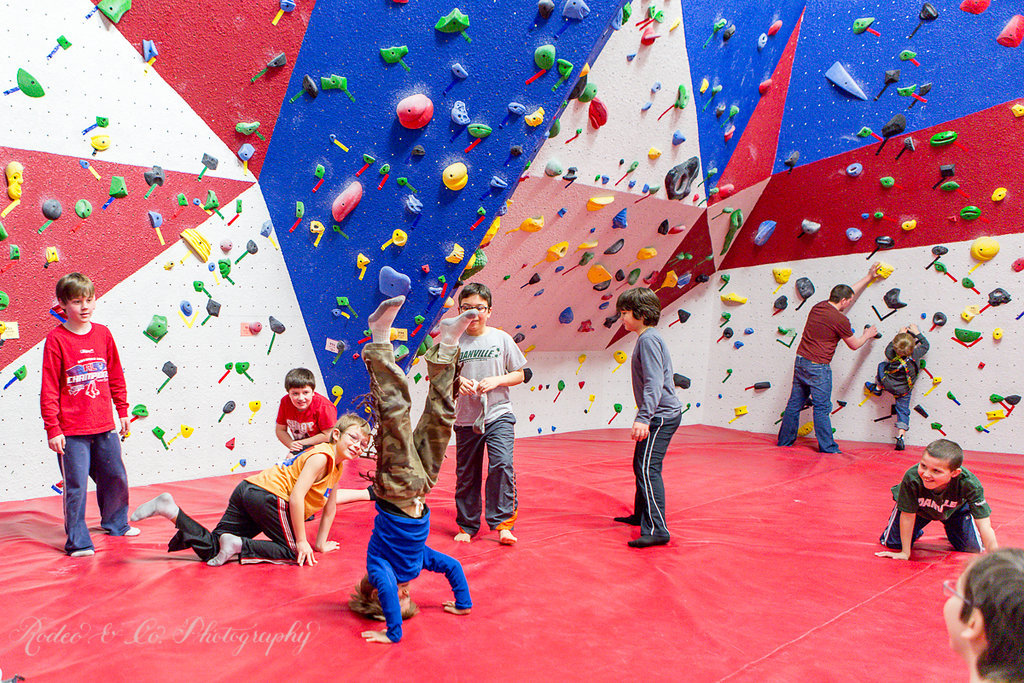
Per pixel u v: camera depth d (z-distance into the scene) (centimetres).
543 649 249
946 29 625
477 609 285
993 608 132
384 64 480
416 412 655
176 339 505
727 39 607
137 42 445
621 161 619
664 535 383
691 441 735
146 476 504
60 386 352
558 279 690
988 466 596
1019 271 641
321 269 549
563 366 784
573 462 612
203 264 507
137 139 461
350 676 222
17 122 417
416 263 563
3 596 286
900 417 692
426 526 258
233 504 346
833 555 370
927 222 680
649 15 541
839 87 677
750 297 811
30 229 432
